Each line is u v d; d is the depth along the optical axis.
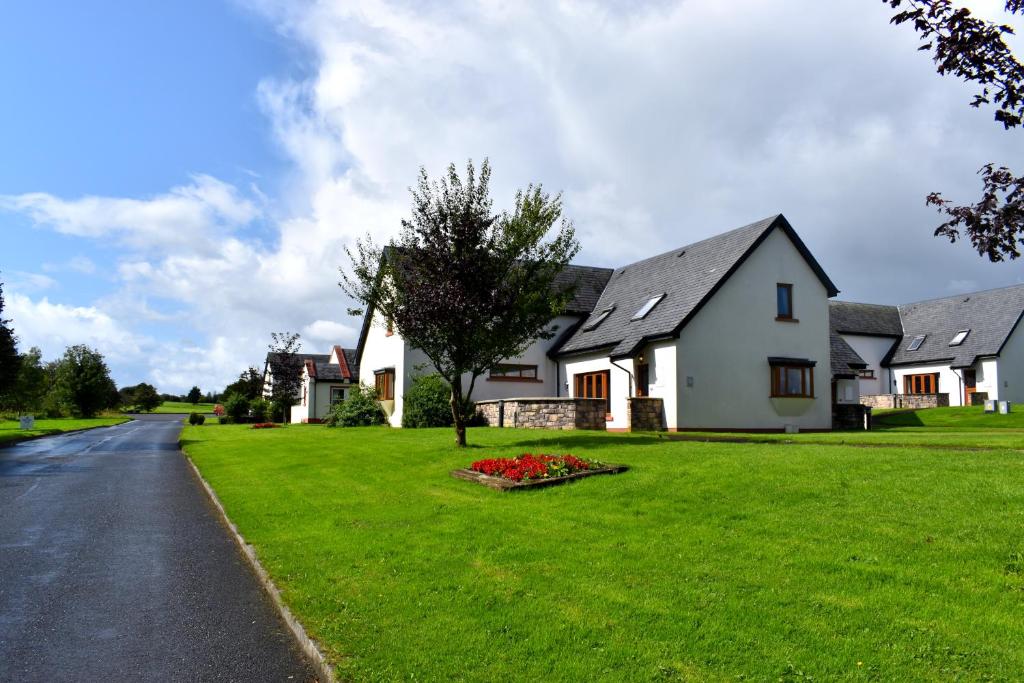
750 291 24.47
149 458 21.31
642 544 7.21
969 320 42.31
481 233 15.38
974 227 5.98
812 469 9.77
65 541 9.43
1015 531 6.47
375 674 4.58
